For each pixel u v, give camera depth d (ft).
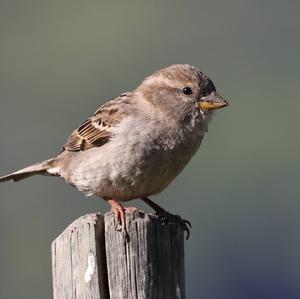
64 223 68.23
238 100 80.74
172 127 32.78
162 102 32.96
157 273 27.14
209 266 70.18
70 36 86.02
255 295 67.92
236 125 79.25
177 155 32.94
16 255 70.79
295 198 74.43
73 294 27.17
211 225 71.36
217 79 81.82
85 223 27.27
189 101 33.04
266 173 75.87
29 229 69.92
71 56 84.43
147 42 84.33
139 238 27.14
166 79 33.19
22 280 71.46
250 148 77.71
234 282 69.21
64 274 27.32
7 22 87.04
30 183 69.15
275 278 68.74
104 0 87.35
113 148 32.96
